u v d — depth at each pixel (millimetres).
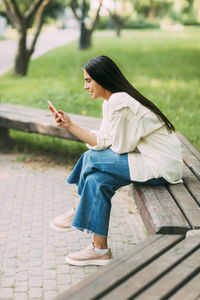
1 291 2465
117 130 2459
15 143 5379
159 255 1855
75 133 2596
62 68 11805
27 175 4383
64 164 4703
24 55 10539
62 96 7371
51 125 4371
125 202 3766
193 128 5836
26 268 2713
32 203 3723
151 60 13406
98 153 2586
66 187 4098
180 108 6914
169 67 11969
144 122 2459
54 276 2625
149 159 2516
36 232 3199
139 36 27547
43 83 9266
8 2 10375
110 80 2492
